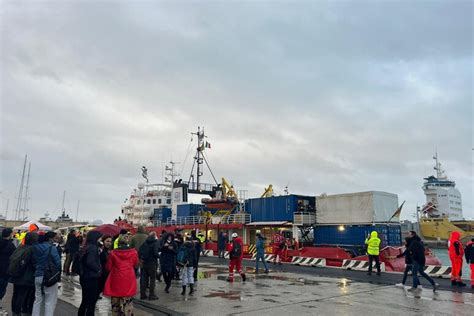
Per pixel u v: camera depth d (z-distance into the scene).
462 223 76.94
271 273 18.00
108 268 7.48
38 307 7.48
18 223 90.12
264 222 30.38
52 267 7.37
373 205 24.06
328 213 26.55
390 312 9.40
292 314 9.27
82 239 17.23
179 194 44.09
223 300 11.06
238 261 15.09
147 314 9.21
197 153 48.59
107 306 10.46
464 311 9.48
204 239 35.00
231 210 35.19
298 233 27.86
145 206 47.25
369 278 15.95
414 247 13.13
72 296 11.86
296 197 28.88
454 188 87.00
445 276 15.61
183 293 12.13
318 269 19.62
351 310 9.66
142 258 11.07
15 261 7.82
